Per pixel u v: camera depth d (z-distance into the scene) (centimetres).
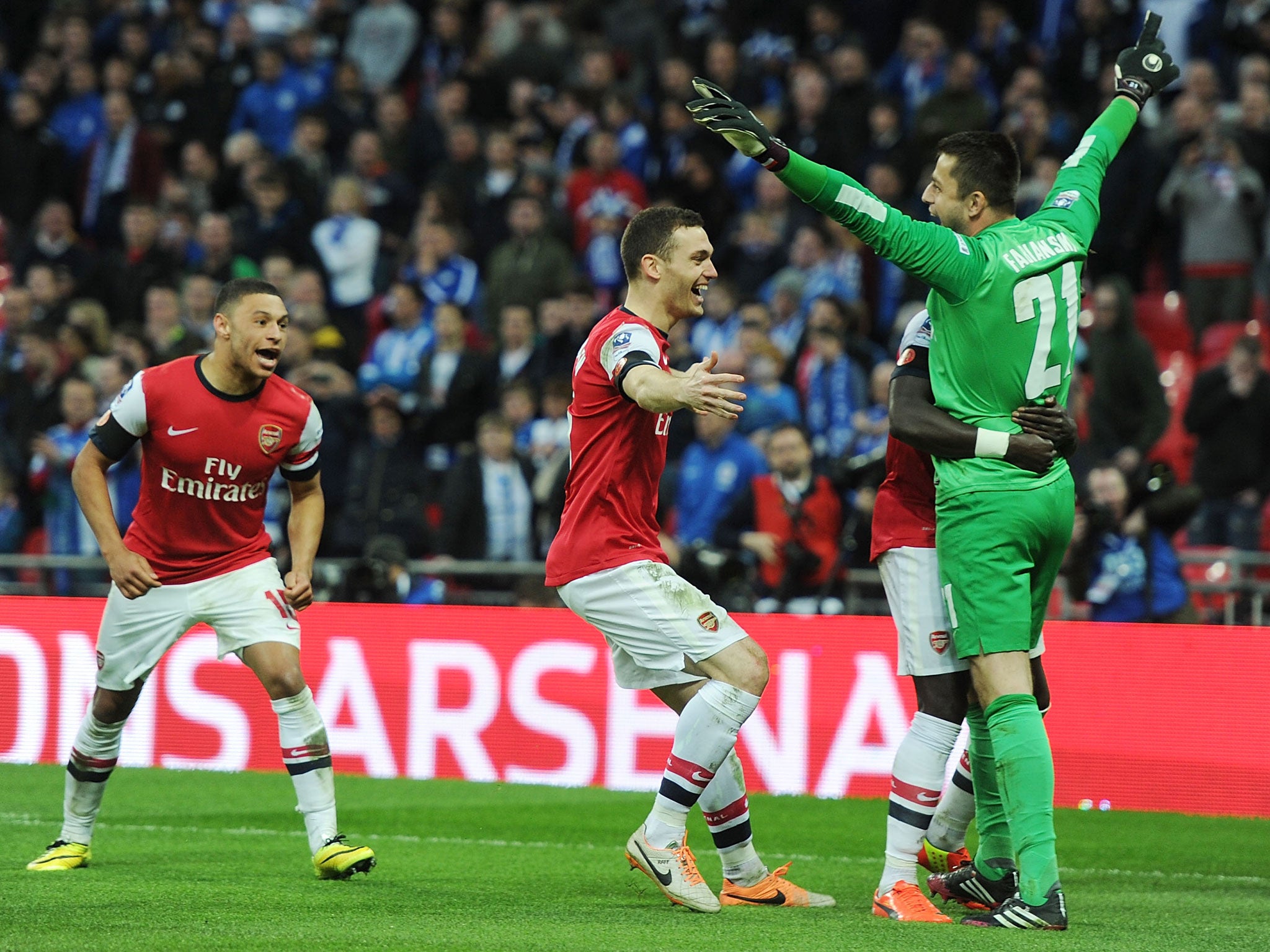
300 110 4519
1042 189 3559
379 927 1295
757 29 4712
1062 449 1399
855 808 2264
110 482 3200
